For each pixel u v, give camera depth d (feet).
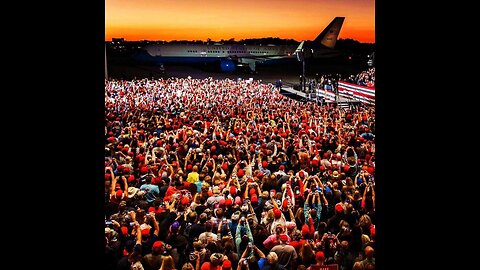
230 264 13.38
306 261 14.74
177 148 29.27
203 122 39.68
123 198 19.61
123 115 43.93
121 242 15.38
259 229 16.58
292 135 34.94
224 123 42.09
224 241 15.14
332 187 20.25
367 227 15.94
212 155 29.40
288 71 148.77
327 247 14.92
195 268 14.07
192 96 66.95
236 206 18.22
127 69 138.00
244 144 31.12
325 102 68.13
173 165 25.32
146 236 15.51
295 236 15.92
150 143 31.12
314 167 25.85
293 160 27.27
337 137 33.96
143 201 19.12
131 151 28.73
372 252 13.98
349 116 46.26
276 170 26.66
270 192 20.02
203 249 14.39
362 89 70.59
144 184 20.75
